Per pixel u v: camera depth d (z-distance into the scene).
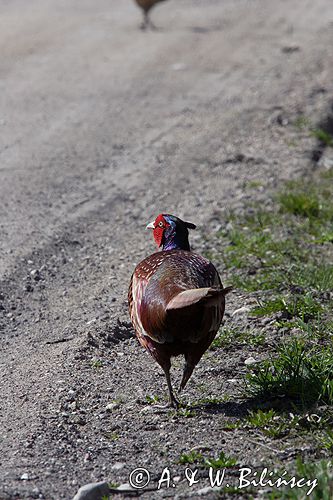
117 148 21.84
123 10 39.97
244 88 27.52
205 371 11.01
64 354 11.50
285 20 38.56
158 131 23.27
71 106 25.22
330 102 25.61
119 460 9.03
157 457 9.06
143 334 9.41
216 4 42.28
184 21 37.88
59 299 13.54
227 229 16.45
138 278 9.63
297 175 19.70
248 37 34.94
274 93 26.83
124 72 28.97
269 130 23.25
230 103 25.91
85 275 14.52
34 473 8.74
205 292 8.41
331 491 7.74
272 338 11.86
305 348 11.42
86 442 9.39
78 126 23.42
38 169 19.97
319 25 37.47
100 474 8.75
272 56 31.88
